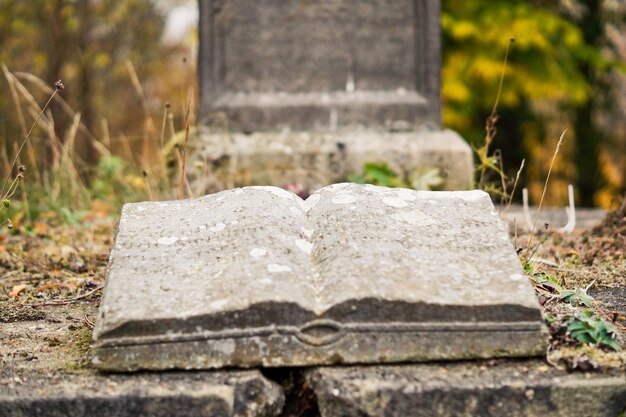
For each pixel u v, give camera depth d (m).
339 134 5.23
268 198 2.55
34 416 1.96
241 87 5.27
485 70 8.38
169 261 2.29
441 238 2.37
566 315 2.37
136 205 2.64
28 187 5.03
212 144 5.04
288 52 5.27
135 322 2.05
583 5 9.92
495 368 2.07
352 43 5.32
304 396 2.11
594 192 10.12
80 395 1.97
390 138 5.18
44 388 2.02
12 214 4.62
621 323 2.46
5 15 9.92
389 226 2.40
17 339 2.45
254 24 5.25
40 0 9.97
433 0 5.32
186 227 2.46
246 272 2.16
